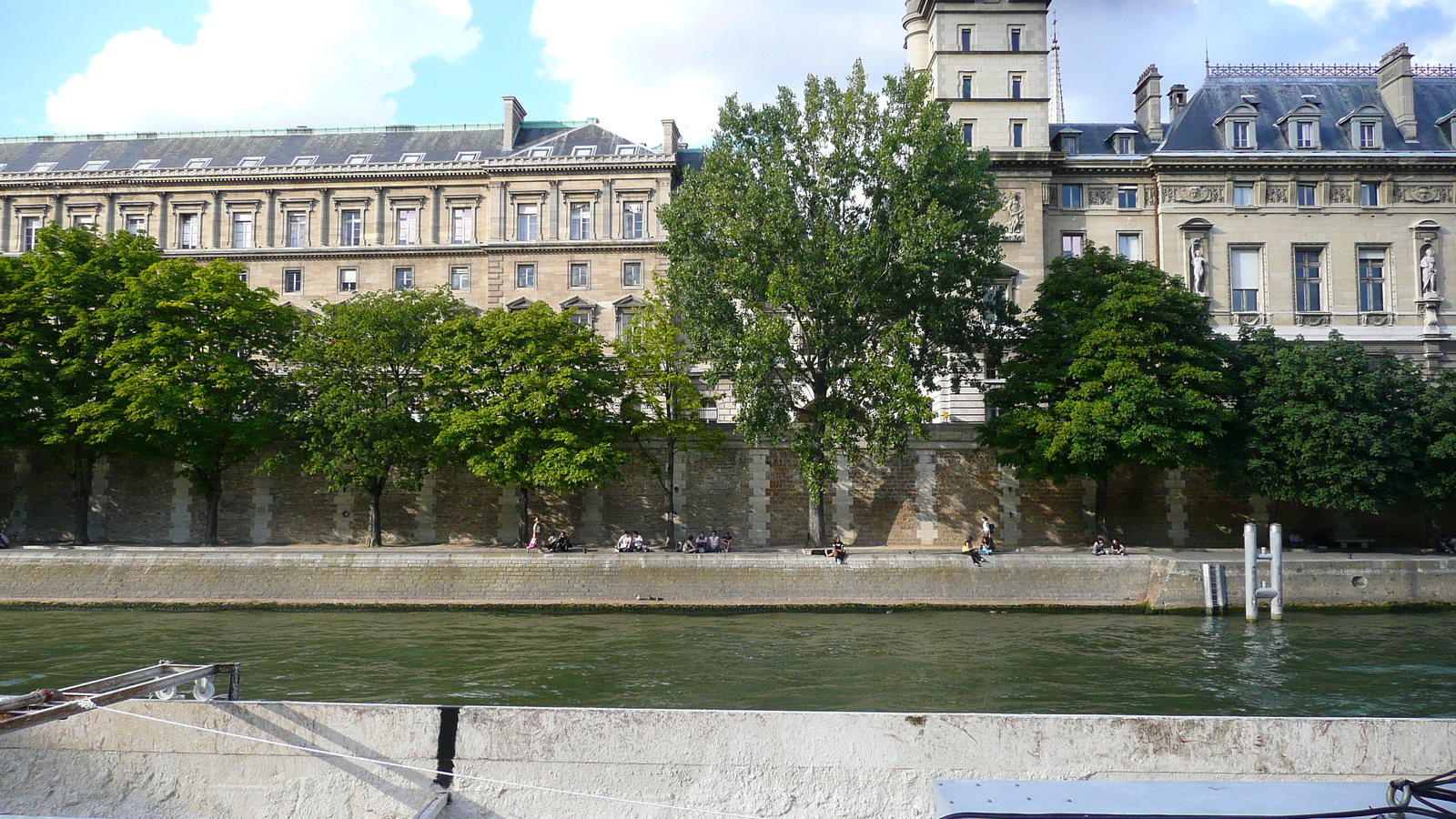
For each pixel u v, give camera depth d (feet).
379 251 198.59
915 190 115.34
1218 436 125.59
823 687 66.23
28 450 140.56
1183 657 77.82
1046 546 137.49
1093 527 138.00
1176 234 169.99
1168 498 139.74
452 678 68.28
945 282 116.57
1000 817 14.83
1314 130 173.68
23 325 125.39
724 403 169.37
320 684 65.87
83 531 130.31
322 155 211.00
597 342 136.15
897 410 109.40
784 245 114.32
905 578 105.40
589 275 193.26
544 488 138.82
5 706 23.44
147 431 125.59
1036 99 168.25
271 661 74.79
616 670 71.67
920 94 120.57
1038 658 77.20
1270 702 62.18
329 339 135.54
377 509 132.67
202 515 139.03
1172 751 24.89
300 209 202.69
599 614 102.42
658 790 25.17
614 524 138.62
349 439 128.88
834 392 121.80
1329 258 170.09
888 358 113.29
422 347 136.46
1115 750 24.90
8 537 137.39
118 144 216.33
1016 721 25.14
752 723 25.38
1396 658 77.61
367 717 26.09
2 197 202.59
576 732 25.59
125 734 26.07
